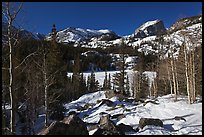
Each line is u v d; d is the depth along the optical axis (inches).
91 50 5861.2
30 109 893.8
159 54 1796.3
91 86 2938.0
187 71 1072.8
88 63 5167.3
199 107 923.4
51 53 1214.3
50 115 1101.7
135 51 5433.1
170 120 776.3
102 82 4020.7
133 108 1071.0
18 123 968.9
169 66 1489.9
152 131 616.4
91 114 1162.6
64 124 526.0
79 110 1342.3
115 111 1088.8
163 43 1624.0
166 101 1176.8
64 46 4488.2
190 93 1080.8
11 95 462.6
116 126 631.2
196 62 1355.8
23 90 863.7
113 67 5236.2
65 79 1606.8
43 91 975.0
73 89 2080.5
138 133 610.9
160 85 1993.1
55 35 1311.5
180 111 887.7
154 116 867.4
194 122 716.7
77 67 2445.9
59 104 1176.2
